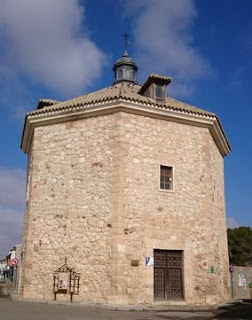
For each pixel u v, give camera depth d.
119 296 13.64
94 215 14.88
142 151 15.51
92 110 15.88
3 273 58.84
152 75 17.50
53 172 16.14
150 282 14.34
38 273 15.16
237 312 12.96
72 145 16.08
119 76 24.00
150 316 11.31
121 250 14.12
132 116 15.69
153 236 14.87
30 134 18.34
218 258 16.80
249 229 42.31
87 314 11.03
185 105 18.97
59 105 18.06
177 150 16.27
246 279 23.08
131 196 14.86
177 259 15.30
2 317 9.59
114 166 15.02
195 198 16.11
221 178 19.73
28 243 15.63
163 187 15.74
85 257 14.59
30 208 16.06
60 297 14.48
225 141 19.73
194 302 14.89
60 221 15.42
